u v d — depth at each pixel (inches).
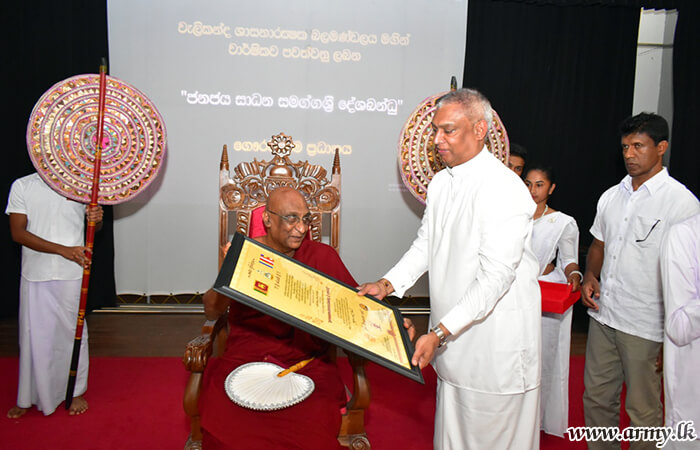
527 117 200.4
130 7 186.7
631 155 87.4
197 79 192.2
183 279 199.3
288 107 197.2
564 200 205.0
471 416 74.3
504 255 67.7
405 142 112.4
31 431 104.0
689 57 195.6
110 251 188.5
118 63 187.8
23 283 109.0
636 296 87.7
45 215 107.6
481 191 70.7
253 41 193.8
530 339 74.1
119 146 106.3
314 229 112.1
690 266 63.6
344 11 196.4
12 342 159.5
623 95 202.1
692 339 63.5
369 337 63.8
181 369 139.0
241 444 67.3
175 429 106.2
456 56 201.2
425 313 200.2
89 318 182.2
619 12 197.9
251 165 110.0
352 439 77.0
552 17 197.0
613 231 93.2
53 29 179.0
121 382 129.3
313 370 81.5
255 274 66.4
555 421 108.0
